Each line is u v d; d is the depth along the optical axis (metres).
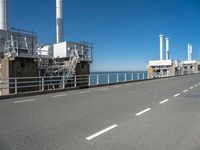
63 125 7.71
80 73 28.02
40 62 24.69
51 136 6.49
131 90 20.64
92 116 9.14
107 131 7.02
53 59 27.06
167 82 32.53
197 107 11.37
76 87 22.42
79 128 7.34
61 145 5.75
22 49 23.39
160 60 69.56
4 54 21.69
